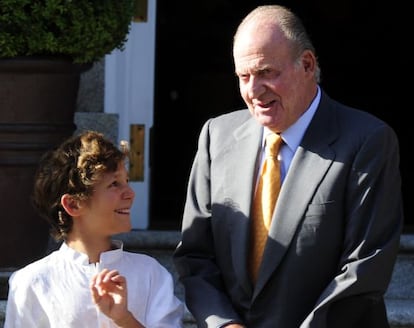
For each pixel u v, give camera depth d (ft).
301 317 25.90
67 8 34.76
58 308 26.16
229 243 26.99
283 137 26.81
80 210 26.22
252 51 25.57
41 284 26.35
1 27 34.68
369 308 26.48
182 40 60.59
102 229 26.37
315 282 25.89
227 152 27.61
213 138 28.17
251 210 26.78
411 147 60.18
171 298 26.71
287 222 25.96
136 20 43.50
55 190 26.22
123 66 43.34
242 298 26.73
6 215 35.96
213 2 60.90
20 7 34.53
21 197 35.91
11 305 26.55
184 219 28.04
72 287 26.25
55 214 26.55
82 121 42.63
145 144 43.86
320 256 25.80
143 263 26.94
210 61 60.49
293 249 25.85
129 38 43.42
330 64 62.64
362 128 26.22
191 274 27.61
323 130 26.53
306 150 26.37
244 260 26.48
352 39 62.54
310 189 25.94
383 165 25.93
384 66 62.08
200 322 26.45
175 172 59.21
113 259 26.50
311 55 26.20
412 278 39.93
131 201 26.55
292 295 25.89
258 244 26.66
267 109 25.99
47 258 26.86
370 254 25.58
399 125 61.31
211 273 27.37
